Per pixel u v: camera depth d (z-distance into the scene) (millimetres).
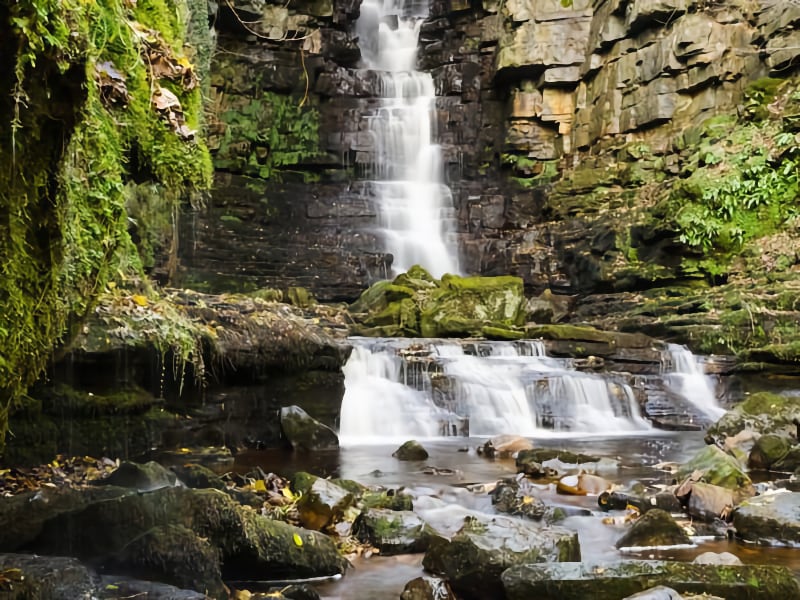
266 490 5617
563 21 20250
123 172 5016
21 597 2754
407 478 6633
